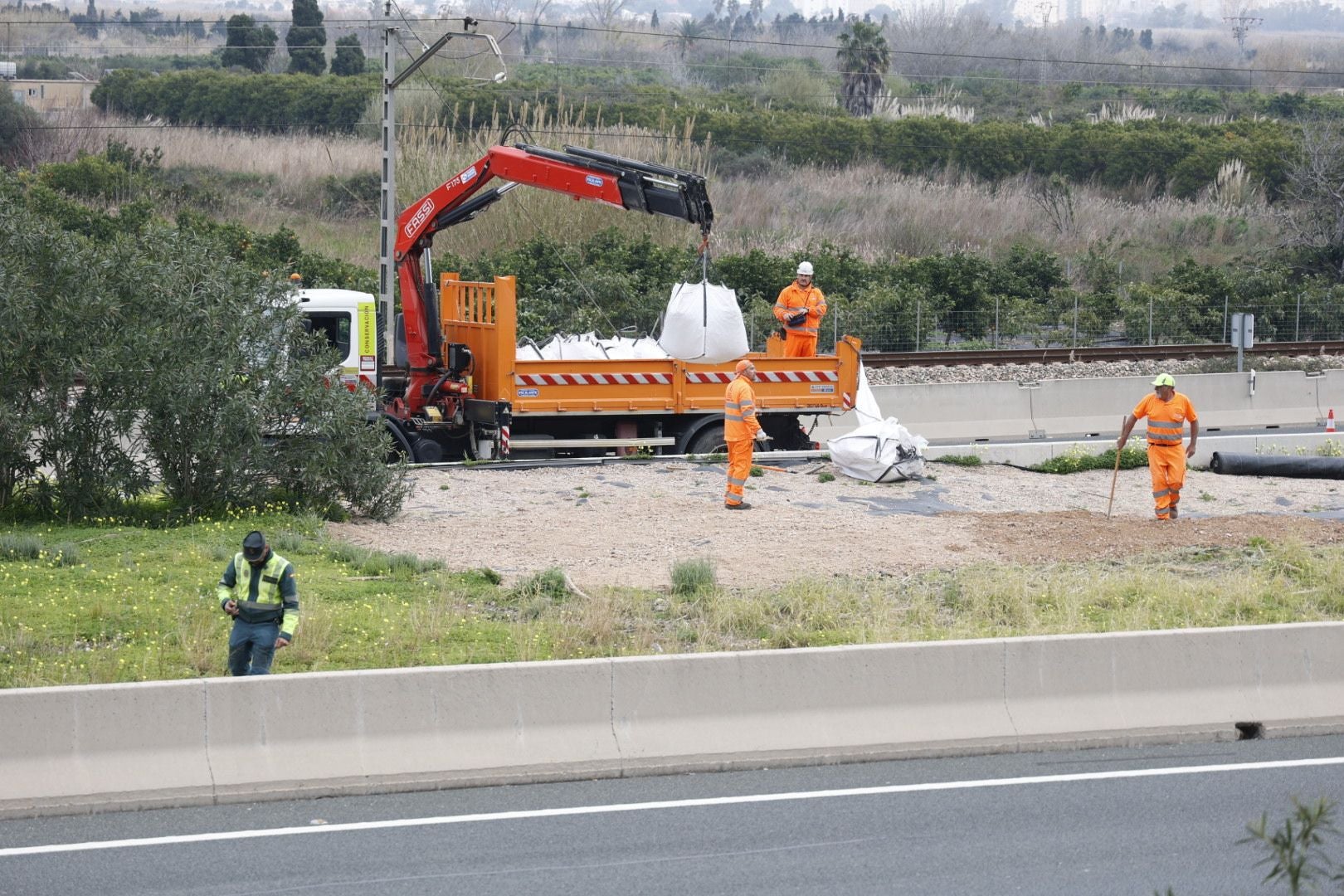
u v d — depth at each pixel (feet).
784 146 493.36
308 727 77.51
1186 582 118.62
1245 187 497.87
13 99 453.58
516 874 65.46
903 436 169.78
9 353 131.23
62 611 102.73
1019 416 220.84
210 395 136.15
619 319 269.85
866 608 111.45
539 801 75.92
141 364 133.49
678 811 74.43
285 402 140.26
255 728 76.84
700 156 428.15
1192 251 438.81
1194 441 150.10
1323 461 180.65
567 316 261.65
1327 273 403.75
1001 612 109.29
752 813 74.02
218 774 75.56
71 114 501.56
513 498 153.69
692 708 82.43
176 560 118.83
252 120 504.84
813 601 110.93
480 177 173.37
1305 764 82.79
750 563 126.41
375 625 102.22
